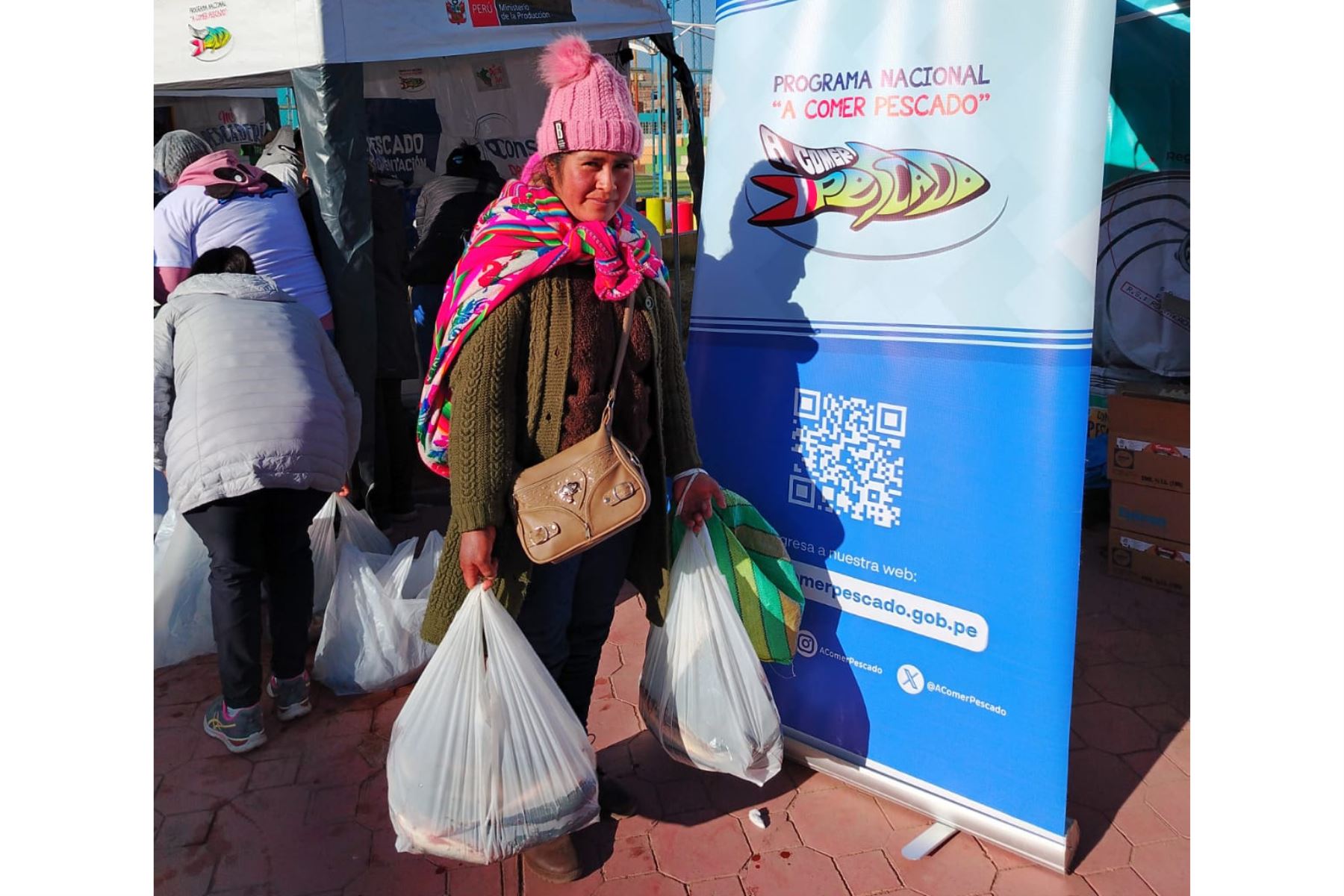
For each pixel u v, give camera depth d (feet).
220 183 12.86
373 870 7.94
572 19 16.56
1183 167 15.07
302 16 13.00
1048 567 7.10
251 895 7.69
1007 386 7.14
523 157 24.13
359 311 13.84
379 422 15.43
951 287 7.33
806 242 8.14
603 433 6.61
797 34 7.95
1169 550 12.30
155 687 10.84
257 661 9.50
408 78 23.93
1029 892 7.34
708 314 8.91
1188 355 15.44
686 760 7.98
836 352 8.07
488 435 6.40
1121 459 12.53
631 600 12.59
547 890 7.59
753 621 7.96
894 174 7.51
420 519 16.16
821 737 8.68
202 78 14.20
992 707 7.55
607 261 6.60
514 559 6.86
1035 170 6.82
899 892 7.39
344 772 9.27
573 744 7.04
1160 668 10.51
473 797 6.75
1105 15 6.44
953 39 7.06
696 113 19.60
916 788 8.12
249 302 9.64
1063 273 6.77
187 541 11.23
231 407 8.92
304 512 9.61
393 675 10.53
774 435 8.57
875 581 8.08
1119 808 8.27
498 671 6.73
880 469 7.91
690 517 7.74
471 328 6.45
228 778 9.18
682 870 7.72
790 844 7.97
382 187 14.67
